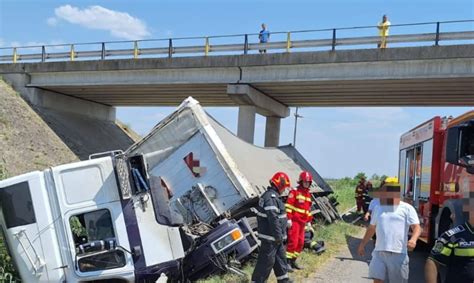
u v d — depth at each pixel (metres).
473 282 3.90
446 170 9.94
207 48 27.50
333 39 24.25
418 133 12.69
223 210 9.54
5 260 7.22
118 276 6.37
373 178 45.69
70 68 31.50
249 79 26.80
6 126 28.94
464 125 7.97
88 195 6.40
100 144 36.47
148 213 6.59
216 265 7.86
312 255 10.45
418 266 10.47
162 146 10.01
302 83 25.98
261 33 26.80
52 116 34.28
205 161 9.77
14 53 34.00
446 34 21.80
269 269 7.02
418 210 12.05
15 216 6.38
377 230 5.93
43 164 27.56
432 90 25.52
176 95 33.75
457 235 3.99
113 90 33.41
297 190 9.09
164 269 6.73
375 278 5.89
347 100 30.59
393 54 22.73
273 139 33.09
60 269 6.29
